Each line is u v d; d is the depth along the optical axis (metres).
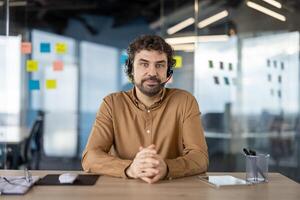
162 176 1.25
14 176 1.32
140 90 1.53
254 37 3.91
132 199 1.02
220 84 3.85
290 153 4.02
